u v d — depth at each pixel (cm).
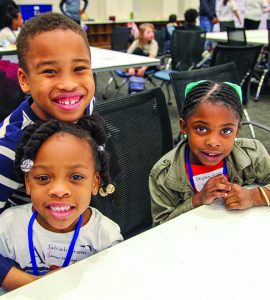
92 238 96
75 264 79
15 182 95
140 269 78
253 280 75
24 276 89
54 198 83
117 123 130
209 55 499
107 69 297
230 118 116
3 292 91
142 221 142
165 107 145
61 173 84
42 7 700
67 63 87
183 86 197
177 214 116
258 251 84
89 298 70
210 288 73
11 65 181
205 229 92
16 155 87
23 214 95
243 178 131
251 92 538
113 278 75
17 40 93
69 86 87
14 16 423
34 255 94
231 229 93
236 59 296
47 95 89
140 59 335
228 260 81
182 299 70
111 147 127
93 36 901
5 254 95
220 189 104
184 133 128
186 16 609
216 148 117
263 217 98
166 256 82
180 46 447
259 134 366
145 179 140
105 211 127
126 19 953
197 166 125
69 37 87
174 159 127
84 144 86
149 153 140
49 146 83
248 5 848
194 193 126
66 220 86
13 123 99
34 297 71
